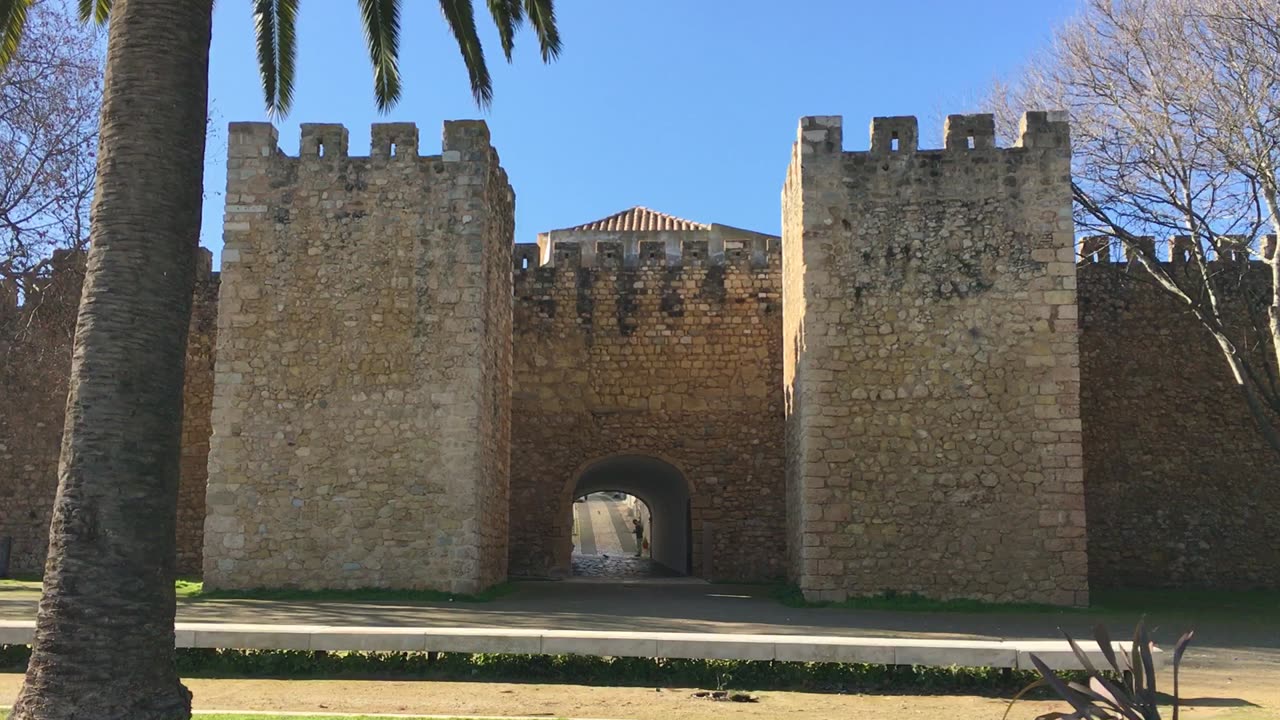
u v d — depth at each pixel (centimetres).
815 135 1992
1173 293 2253
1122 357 2567
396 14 1494
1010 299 1912
